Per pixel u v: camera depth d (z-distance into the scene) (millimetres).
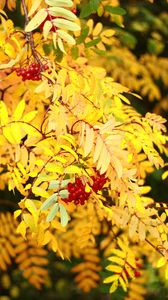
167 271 2980
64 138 2451
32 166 2674
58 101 2590
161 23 6621
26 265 4734
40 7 3092
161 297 5523
